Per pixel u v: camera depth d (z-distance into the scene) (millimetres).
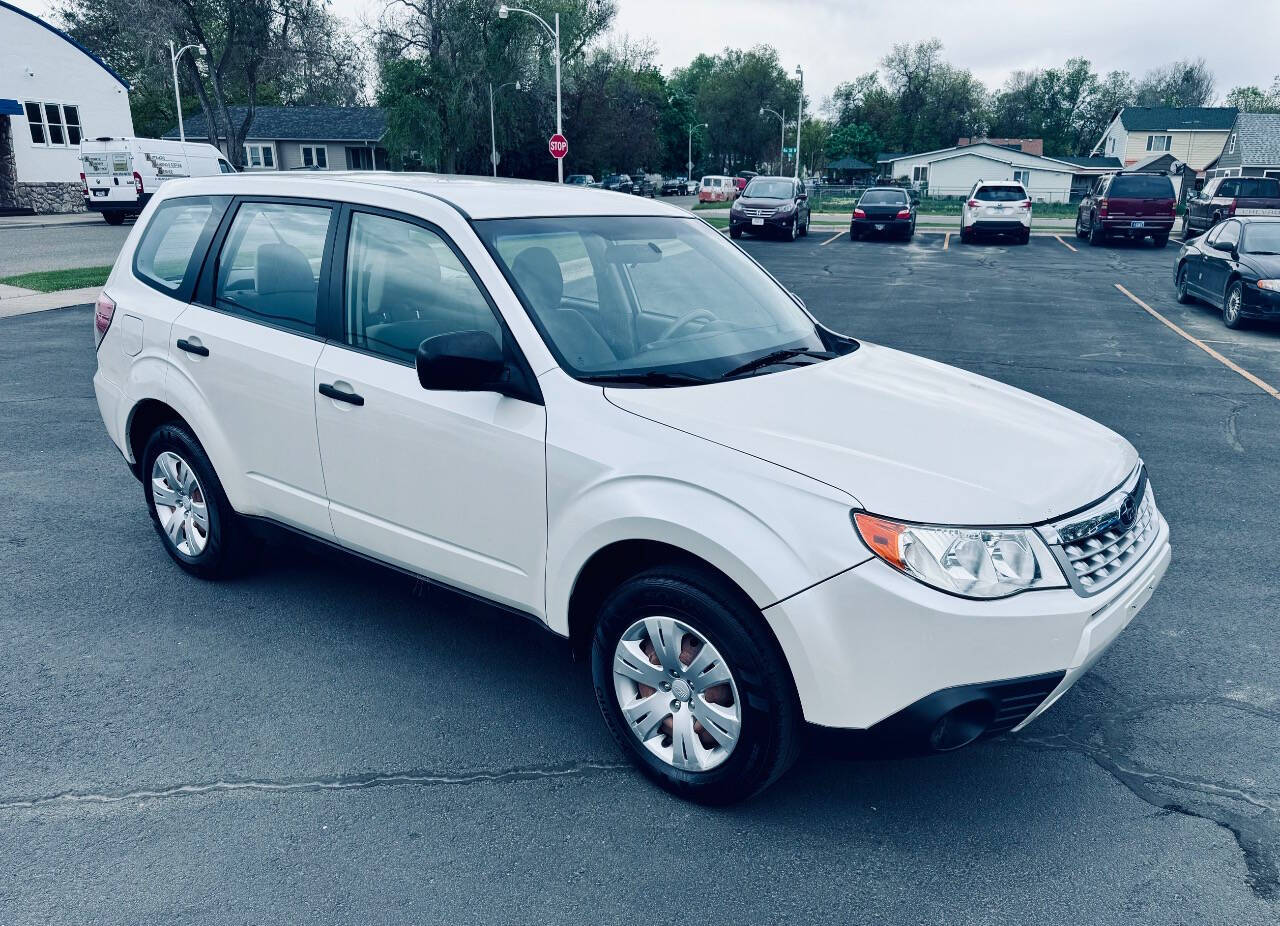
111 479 6160
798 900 2660
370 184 3805
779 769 2861
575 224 3752
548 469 3104
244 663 3906
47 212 37062
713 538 2727
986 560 2623
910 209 31203
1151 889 2715
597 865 2785
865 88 128750
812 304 15664
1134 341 12266
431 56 50594
